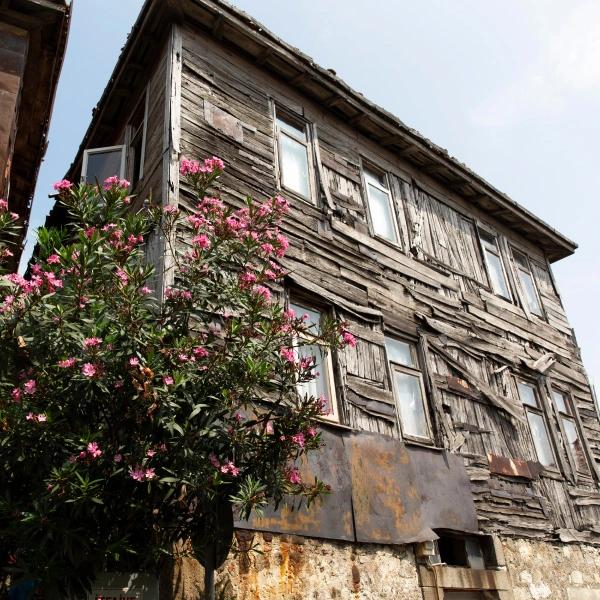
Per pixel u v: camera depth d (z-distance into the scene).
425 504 6.85
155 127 7.32
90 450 3.62
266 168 7.70
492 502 7.86
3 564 3.95
